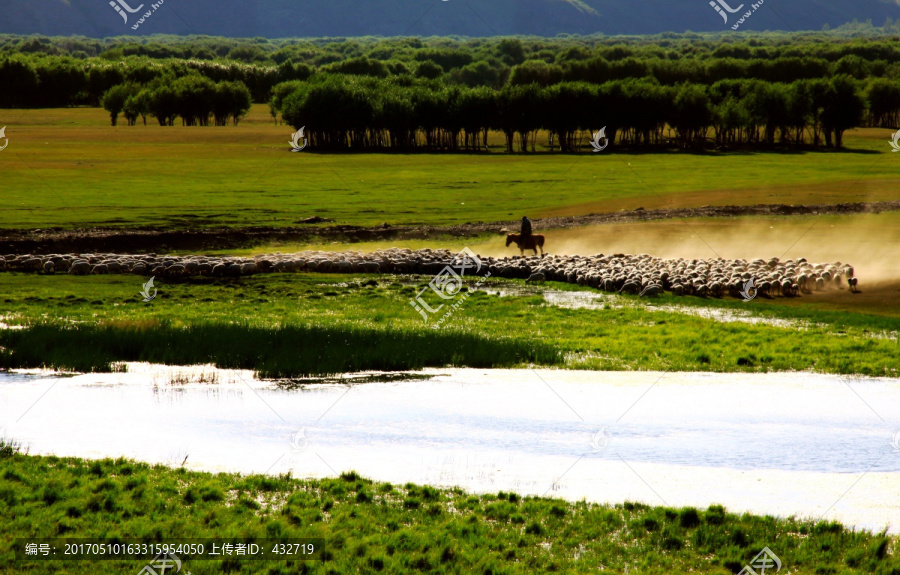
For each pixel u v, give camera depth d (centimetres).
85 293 12725
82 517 4572
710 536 4475
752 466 5734
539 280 14688
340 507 4838
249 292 13112
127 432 6359
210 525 4544
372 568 4084
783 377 8488
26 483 5016
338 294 13062
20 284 13425
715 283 13162
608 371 8756
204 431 6431
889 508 5000
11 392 7538
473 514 4784
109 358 8850
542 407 7275
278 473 5462
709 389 7988
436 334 9838
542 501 4969
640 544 4409
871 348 9600
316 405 7294
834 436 6438
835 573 4128
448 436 6384
